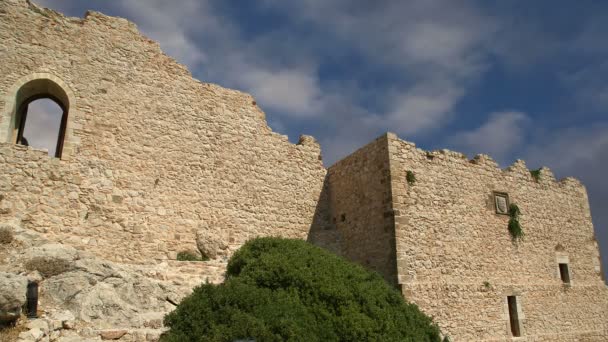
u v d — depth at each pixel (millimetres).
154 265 15570
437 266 17031
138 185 16328
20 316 10008
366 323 10617
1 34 15055
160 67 17953
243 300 10352
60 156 16141
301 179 20375
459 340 16562
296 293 11227
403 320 11492
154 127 17219
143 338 10812
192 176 17594
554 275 21141
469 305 17344
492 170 20469
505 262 19375
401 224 16641
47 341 9820
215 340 9156
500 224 19859
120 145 16312
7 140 14445
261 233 18594
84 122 15789
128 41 17453
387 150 17453
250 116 19766
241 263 14211
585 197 24250
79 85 16000
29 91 15711
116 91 16688
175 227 16703
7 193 13984
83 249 14711
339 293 11203
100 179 15633
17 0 15562
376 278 13180
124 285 12781
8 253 12375
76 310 11414
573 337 20547
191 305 10219
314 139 21562
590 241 23453
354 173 19281
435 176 18297
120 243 15469
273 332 9773
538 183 22219
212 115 18750
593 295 22375
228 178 18422
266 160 19641
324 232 19672
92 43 16641
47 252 12328
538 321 19531
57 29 16078
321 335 10203
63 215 14695
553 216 22203
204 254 16922
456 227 18188
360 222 18281
